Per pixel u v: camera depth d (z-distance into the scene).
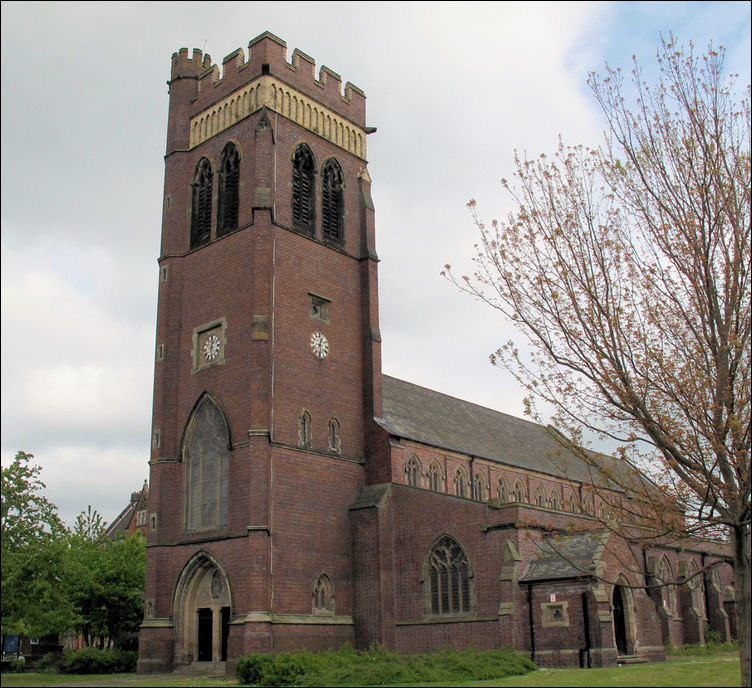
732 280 28.59
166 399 58.19
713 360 28.86
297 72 62.69
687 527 29.64
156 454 57.03
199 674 49.66
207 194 62.00
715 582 68.75
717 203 28.80
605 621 43.97
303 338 57.06
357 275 63.38
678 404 29.02
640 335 29.64
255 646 46.56
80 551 64.75
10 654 81.31
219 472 54.06
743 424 28.06
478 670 38.56
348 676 37.66
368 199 65.69
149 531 55.50
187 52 66.62
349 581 54.66
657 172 30.02
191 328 59.41
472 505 50.94
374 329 62.09
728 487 28.27
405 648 51.94
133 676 48.97
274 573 49.91
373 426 58.97
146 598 53.91
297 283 57.81
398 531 54.88
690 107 29.81
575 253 30.25
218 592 52.56
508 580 47.34
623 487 30.53
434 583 52.06
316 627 51.03
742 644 27.44
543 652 45.81
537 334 30.30
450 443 70.06
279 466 52.41
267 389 52.62
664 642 58.09
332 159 64.06
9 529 44.75
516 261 30.72
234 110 61.53
